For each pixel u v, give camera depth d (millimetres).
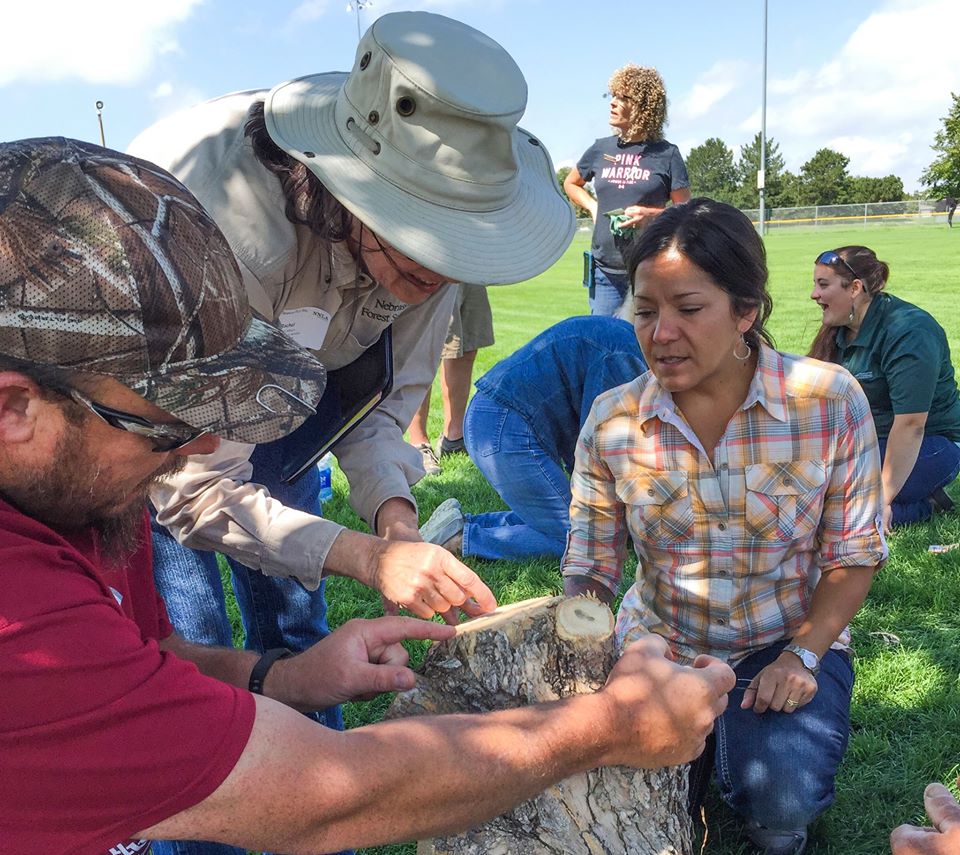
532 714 1374
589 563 2686
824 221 61562
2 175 1036
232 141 1970
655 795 1804
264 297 1960
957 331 11258
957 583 3961
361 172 1758
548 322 16219
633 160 6969
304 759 1155
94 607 1098
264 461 2383
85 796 1062
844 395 2379
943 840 1558
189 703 1111
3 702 1016
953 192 60062
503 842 1664
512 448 4188
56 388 1029
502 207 1822
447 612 1881
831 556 2514
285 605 2449
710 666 1515
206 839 1162
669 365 2266
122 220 1046
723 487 2443
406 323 2402
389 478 2328
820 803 2471
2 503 1086
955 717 3004
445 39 1758
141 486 1209
